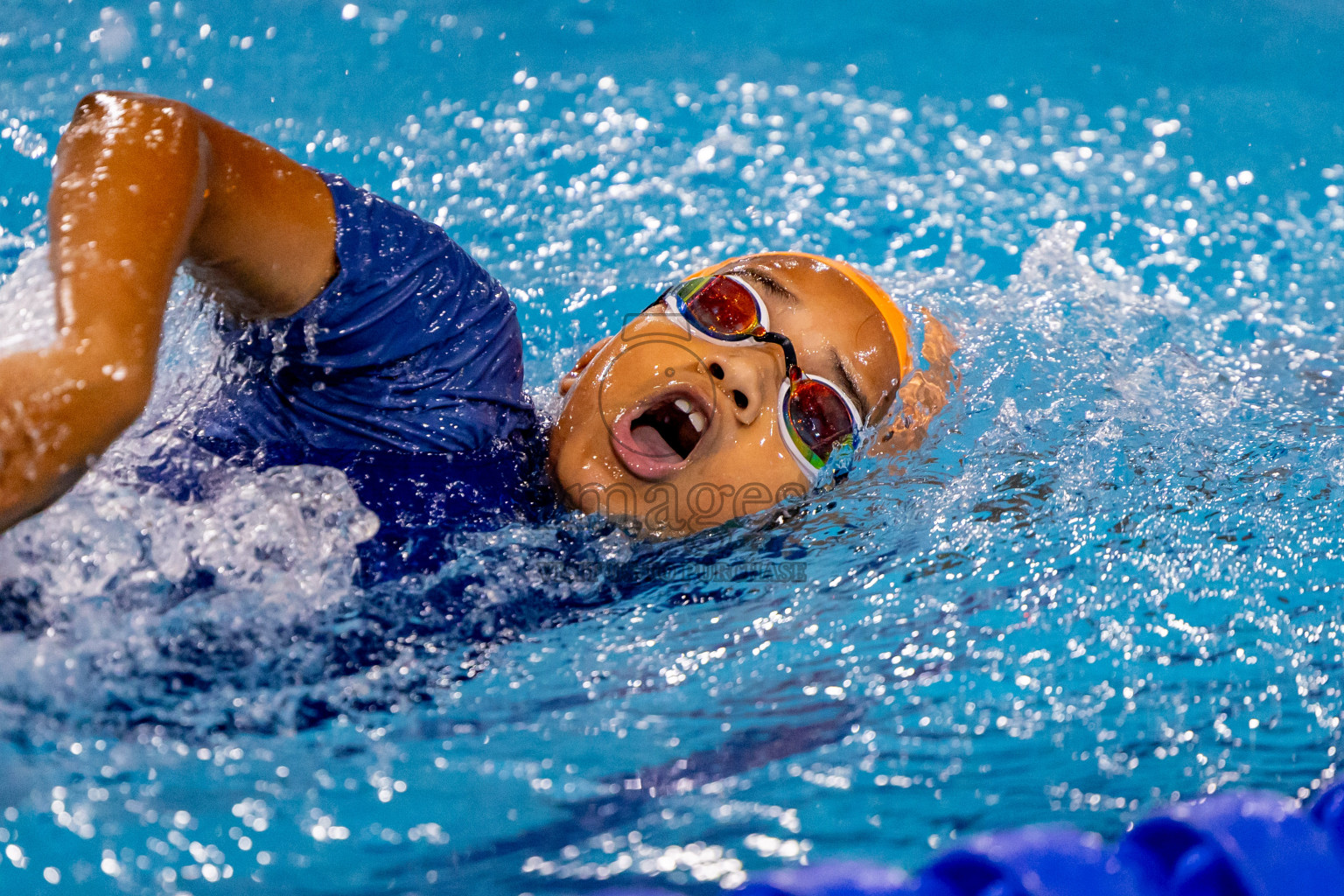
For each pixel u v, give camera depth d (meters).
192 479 5.63
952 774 5.05
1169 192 13.40
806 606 6.22
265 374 6.34
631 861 4.31
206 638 5.00
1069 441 7.98
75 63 12.97
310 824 4.29
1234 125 14.86
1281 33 17.02
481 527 6.09
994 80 15.72
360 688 5.06
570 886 4.14
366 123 13.20
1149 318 10.66
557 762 4.90
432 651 5.35
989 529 6.99
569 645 5.70
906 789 4.93
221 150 5.29
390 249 6.29
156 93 12.77
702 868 4.30
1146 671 5.90
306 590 5.30
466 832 4.38
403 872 4.11
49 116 11.55
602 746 5.04
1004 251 11.99
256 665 4.99
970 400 8.21
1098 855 3.96
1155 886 3.91
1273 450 8.09
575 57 15.34
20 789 4.16
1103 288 11.20
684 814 4.66
